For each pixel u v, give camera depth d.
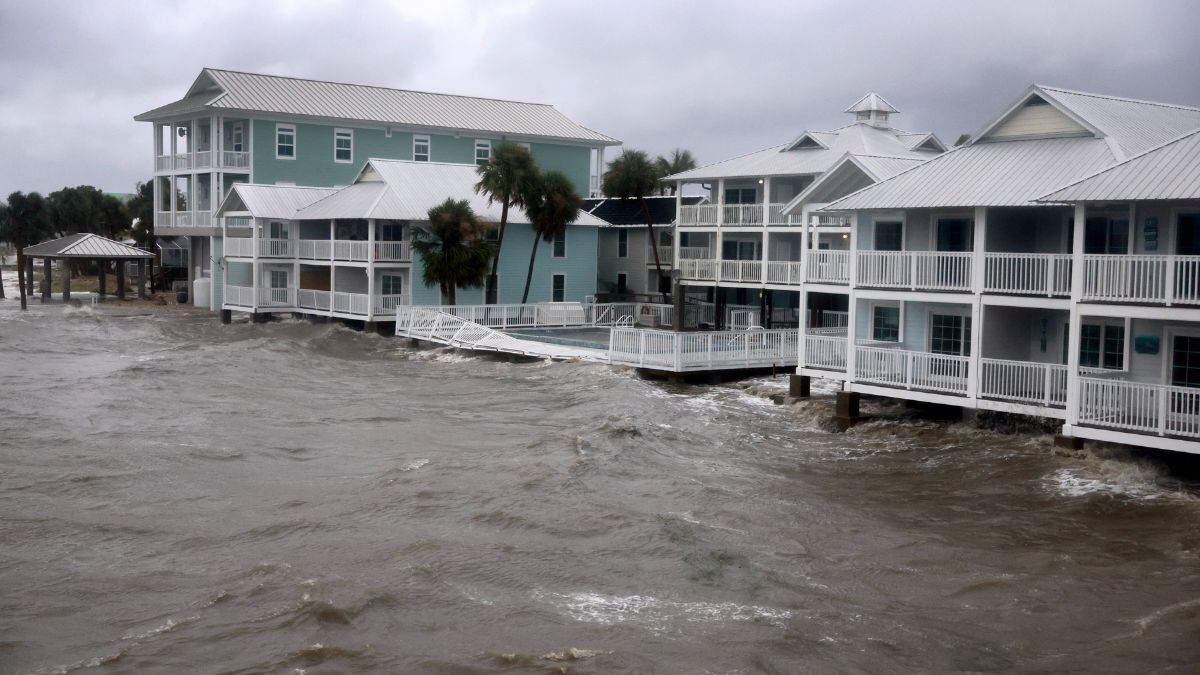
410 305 52.78
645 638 15.41
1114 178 24.42
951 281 28.56
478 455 26.22
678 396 35.62
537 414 32.31
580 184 82.31
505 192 53.06
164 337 51.81
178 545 19.33
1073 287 24.70
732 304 57.62
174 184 72.12
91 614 16.20
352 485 23.39
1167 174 23.88
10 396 33.47
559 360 42.25
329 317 55.53
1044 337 29.28
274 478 24.12
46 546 19.23
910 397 29.16
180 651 14.95
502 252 57.66
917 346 31.98
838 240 49.50
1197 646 15.16
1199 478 23.95
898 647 15.21
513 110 82.25
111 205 103.69
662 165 78.62
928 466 25.88
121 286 74.25
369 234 52.22
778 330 40.12
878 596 17.20
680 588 17.41
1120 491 23.00
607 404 33.31
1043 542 19.95
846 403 30.72
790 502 22.58
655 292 63.00
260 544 19.36
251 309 56.75
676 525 20.61
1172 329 25.30
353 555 18.70
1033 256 26.56
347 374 40.88
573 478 23.67
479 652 14.94
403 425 30.41
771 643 15.27
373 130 72.25
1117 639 15.45
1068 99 30.12
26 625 15.80
